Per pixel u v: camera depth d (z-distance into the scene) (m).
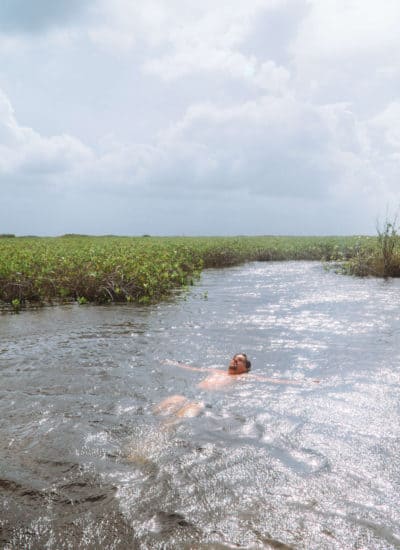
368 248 22.31
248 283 16.94
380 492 3.06
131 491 3.10
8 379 5.62
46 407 4.69
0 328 8.95
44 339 7.93
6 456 3.62
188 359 6.62
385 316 10.02
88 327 9.02
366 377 5.66
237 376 5.76
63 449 3.73
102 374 5.84
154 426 4.18
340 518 2.79
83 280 13.18
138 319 9.88
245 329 8.73
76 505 2.96
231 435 3.96
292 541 2.58
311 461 3.49
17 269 12.97
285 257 31.80
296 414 4.45
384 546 2.54
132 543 2.59
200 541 2.60
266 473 3.31
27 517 2.84
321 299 12.71
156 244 27.42
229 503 2.95
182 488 3.12
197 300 12.76
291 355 6.82
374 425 4.17
